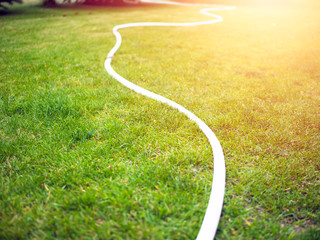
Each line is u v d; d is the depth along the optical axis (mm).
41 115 2541
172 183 1724
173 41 5879
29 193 1647
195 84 3428
